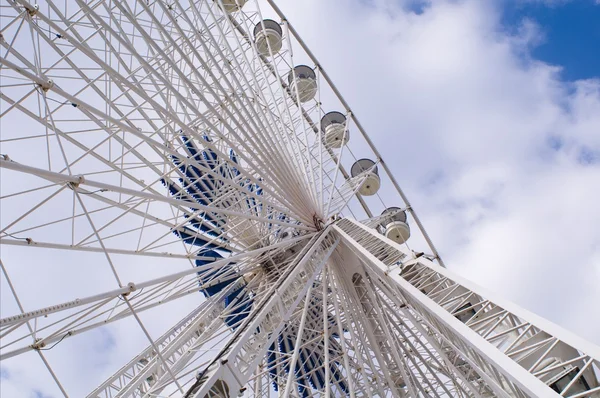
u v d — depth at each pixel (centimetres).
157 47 970
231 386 877
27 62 796
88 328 889
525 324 790
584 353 661
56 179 741
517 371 693
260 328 1381
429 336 1194
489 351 754
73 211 906
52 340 803
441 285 1018
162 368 1208
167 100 1262
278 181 1482
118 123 860
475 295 944
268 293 1205
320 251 1584
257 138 1353
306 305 1433
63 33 784
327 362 1388
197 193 1416
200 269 1092
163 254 1192
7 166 636
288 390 1138
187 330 1351
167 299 1185
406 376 1466
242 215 1248
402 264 1166
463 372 1217
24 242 784
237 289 1684
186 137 1499
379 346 1623
